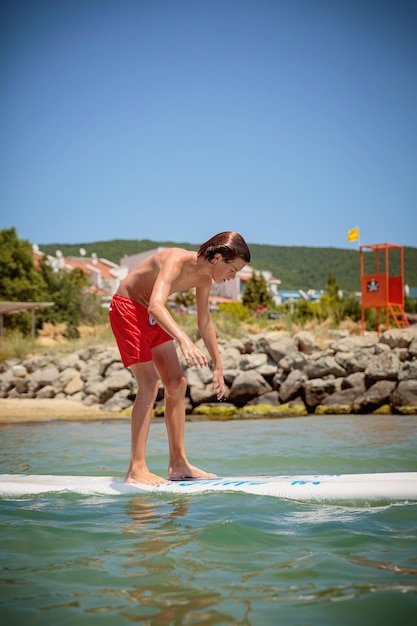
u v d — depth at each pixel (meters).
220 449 5.75
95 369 13.22
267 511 3.16
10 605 1.92
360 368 10.65
